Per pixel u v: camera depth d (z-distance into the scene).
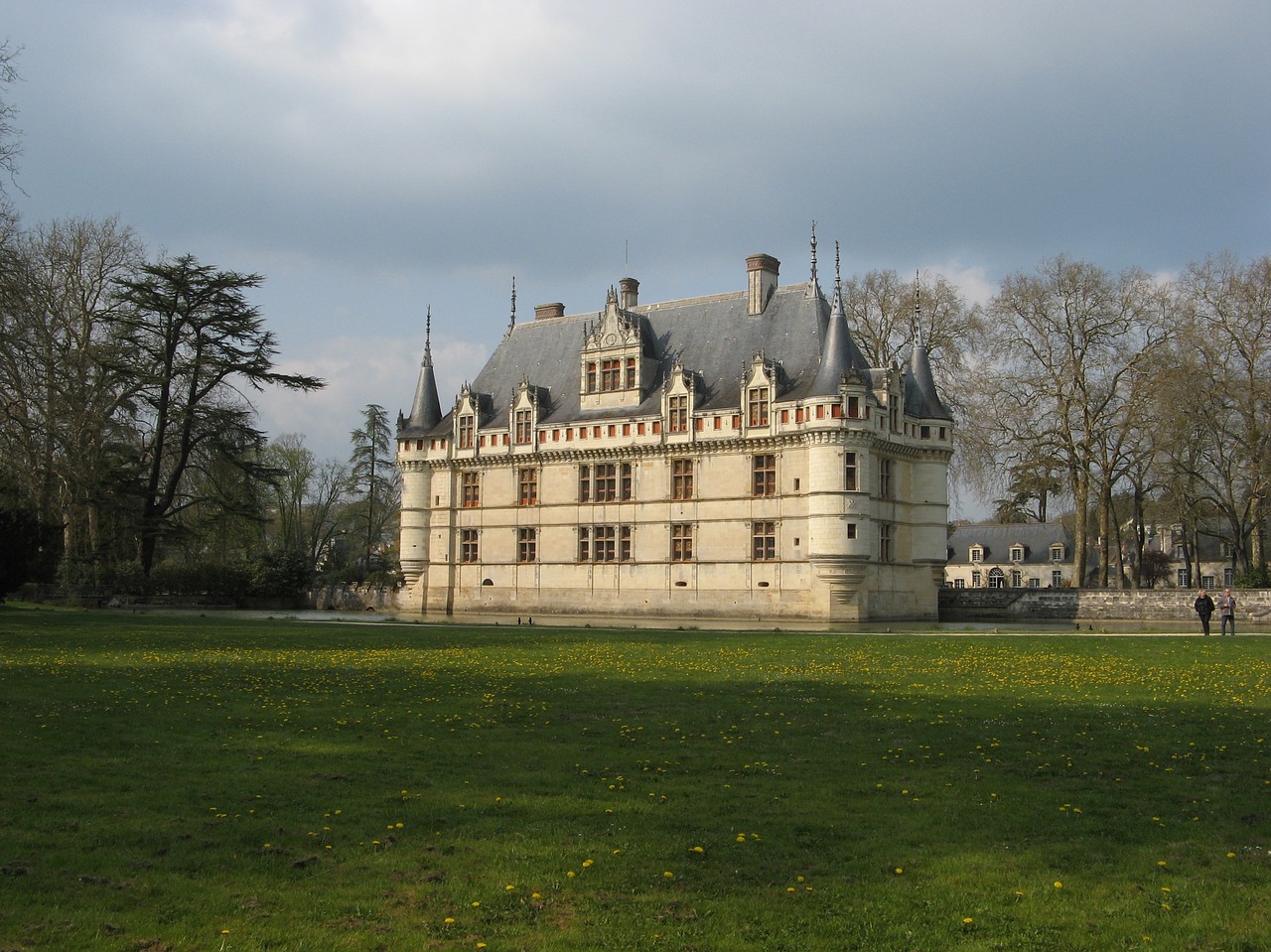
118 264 74.44
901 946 9.60
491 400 81.81
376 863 11.59
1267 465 65.31
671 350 75.50
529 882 11.05
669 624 63.09
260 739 18.42
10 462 57.19
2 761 16.25
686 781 15.38
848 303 80.19
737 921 10.10
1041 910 10.41
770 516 67.69
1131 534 107.81
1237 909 10.44
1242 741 18.72
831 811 13.77
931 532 70.88
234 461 77.31
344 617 67.69
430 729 19.62
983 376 72.62
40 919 9.93
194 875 11.20
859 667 31.33
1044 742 18.59
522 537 77.19
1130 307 69.56
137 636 41.84
